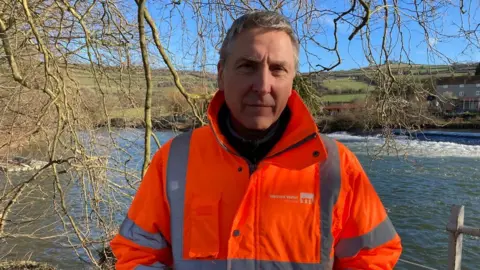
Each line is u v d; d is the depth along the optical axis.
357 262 1.42
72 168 5.12
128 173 5.03
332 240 1.42
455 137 30.47
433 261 10.27
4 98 6.20
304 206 1.42
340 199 1.43
